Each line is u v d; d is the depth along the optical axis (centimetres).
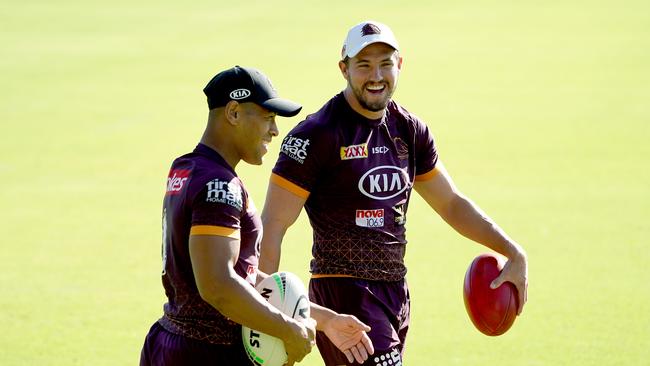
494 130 7394
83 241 4650
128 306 3616
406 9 15075
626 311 3428
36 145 7219
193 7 16050
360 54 2177
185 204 1792
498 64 10688
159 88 9744
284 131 7500
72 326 3372
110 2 16762
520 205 5184
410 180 2306
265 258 2205
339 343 2084
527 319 3372
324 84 9625
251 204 1895
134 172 6312
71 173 6306
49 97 9338
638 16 13625
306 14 14875
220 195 1772
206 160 1842
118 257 4353
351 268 2228
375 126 2241
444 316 3441
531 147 6750
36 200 5575
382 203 2239
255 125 1875
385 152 2248
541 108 8238
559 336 3178
